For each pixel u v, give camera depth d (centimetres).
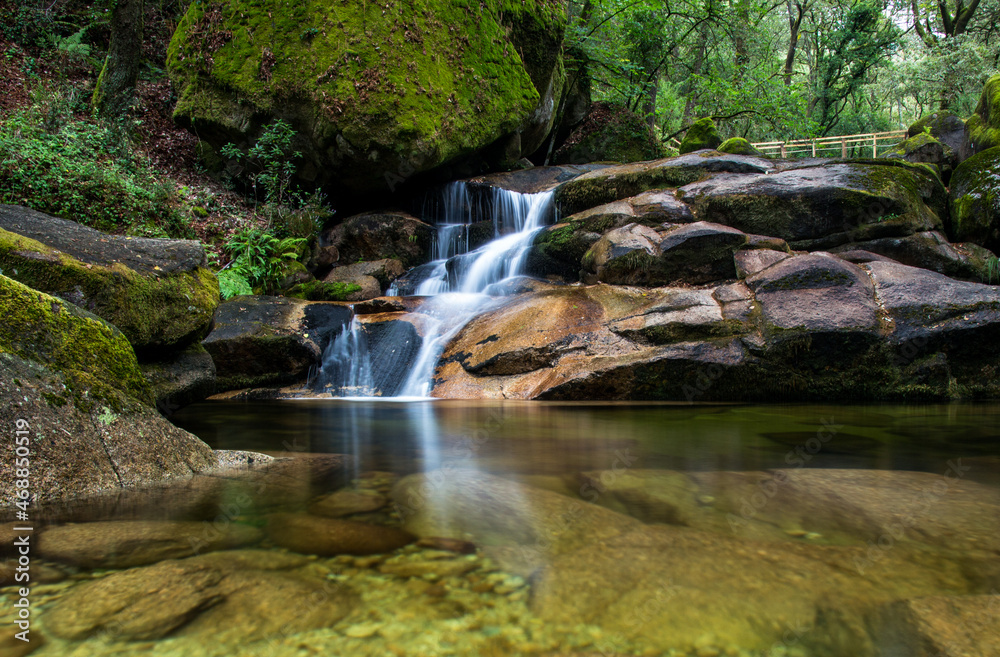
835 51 2662
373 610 124
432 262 1004
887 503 206
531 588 136
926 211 746
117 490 223
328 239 1027
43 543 163
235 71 935
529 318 641
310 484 233
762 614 125
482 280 906
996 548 163
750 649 112
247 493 219
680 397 540
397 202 1123
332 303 728
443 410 480
